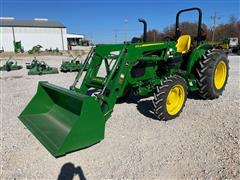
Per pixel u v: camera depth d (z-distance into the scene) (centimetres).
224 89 633
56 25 5322
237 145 346
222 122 434
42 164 314
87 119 317
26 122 404
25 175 293
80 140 314
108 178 284
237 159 312
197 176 283
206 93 561
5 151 347
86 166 308
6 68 1285
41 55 3128
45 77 1024
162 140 371
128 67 407
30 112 430
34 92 713
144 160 318
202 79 545
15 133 407
